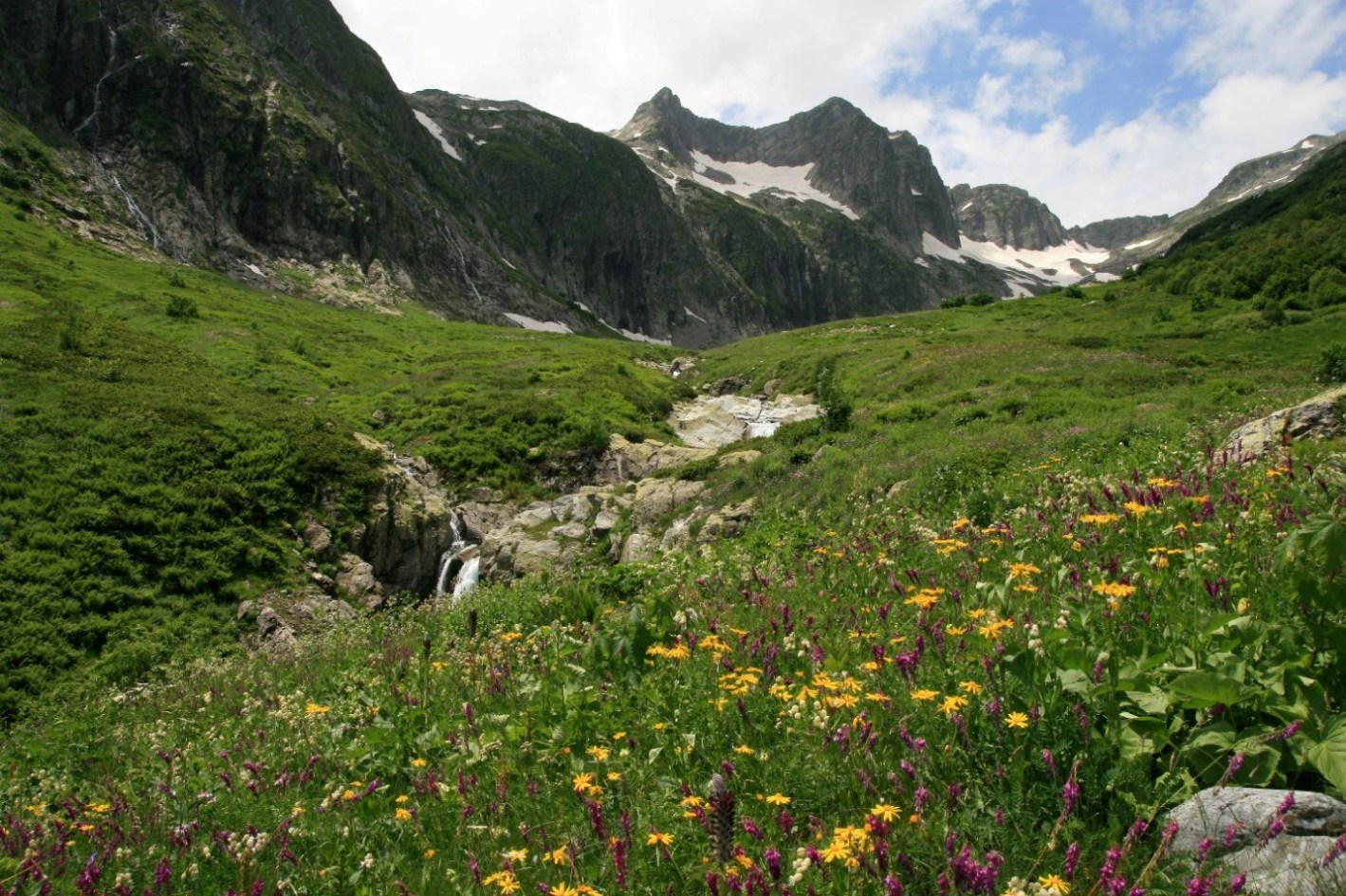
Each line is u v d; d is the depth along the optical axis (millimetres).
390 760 6219
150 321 63688
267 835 4977
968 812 3562
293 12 171625
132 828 5957
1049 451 23062
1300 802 3215
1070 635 4598
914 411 39250
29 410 34688
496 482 45250
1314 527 4066
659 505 33594
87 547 28062
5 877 4984
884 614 6262
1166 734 3873
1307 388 28344
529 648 8359
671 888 3623
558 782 5129
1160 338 62594
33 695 22453
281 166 127312
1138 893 2713
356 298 123125
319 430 40156
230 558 30578
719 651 5949
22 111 103875
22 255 71500
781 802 3902
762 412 64125
